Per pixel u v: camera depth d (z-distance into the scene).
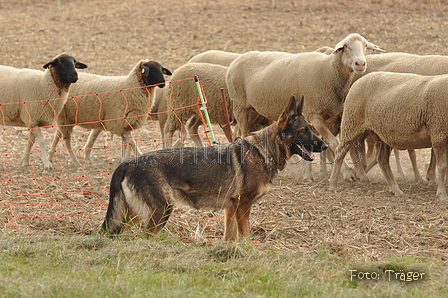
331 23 29.31
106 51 27.95
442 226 9.96
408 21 28.55
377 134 12.15
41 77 14.62
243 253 7.98
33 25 32.72
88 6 36.84
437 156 11.53
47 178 13.55
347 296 6.46
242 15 32.16
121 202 8.48
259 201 11.74
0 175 13.91
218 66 16.02
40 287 6.19
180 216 10.48
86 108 15.38
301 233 9.83
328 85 13.10
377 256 8.55
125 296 6.13
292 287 6.68
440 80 11.14
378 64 13.91
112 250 7.79
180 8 34.72
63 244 8.01
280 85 13.80
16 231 9.28
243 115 15.38
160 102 17.69
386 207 11.27
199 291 6.47
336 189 12.93
